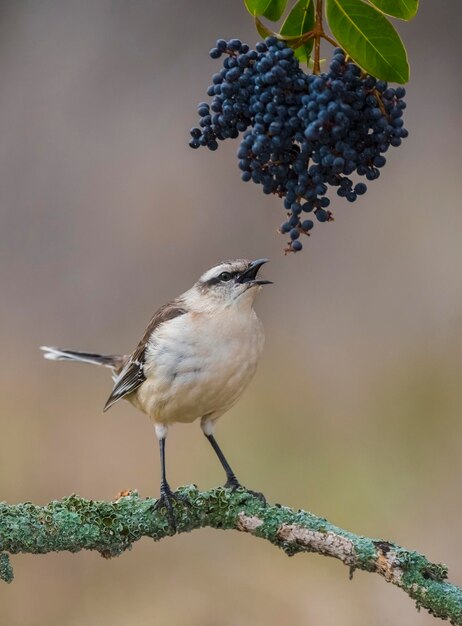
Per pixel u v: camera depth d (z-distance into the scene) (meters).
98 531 6.37
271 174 5.19
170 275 15.33
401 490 12.08
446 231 14.72
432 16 15.90
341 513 11.97
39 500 12.69
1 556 6.25
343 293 14.80
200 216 15.51
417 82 15.80
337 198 15.35
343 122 4.89
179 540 11.30
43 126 16.23
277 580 10.98
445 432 12.73
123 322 15.16
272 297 15.00
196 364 8.02
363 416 13.16
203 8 16.20
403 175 15.39
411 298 14.41
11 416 13.81
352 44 4.94
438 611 5.98
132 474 12.81
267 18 5.39
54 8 16.55
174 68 16.19
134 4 16.39
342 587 10.80
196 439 12.92
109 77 16.30
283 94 4.98
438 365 13.52
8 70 16.48
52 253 15.79
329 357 14.12
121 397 8.69
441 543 11.34
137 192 15.77
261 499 6.71
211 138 5.30
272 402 13.52
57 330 15.27
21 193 16.06
